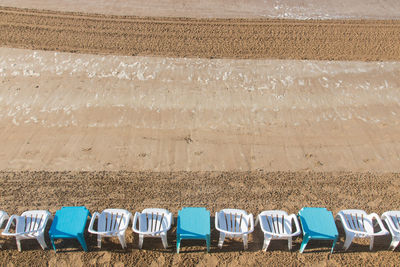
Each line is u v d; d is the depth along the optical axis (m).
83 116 10.66
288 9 16.66
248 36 14.65
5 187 8.51
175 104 11.27
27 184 8.61
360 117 11.13
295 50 13.98
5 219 7.90
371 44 14.51
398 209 8.41
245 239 7.41
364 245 7.70
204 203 8.38
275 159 9.63
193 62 13.11
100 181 8.80
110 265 7.22
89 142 9.85
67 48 13.45
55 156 9.39
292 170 9.33
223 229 7.42
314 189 8.83
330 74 12.83
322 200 8.57
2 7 15.55
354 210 7.78
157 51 13.56
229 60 13.30
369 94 12.04
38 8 15.66
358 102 11.70
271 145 10.05
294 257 7.46
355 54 13.91
